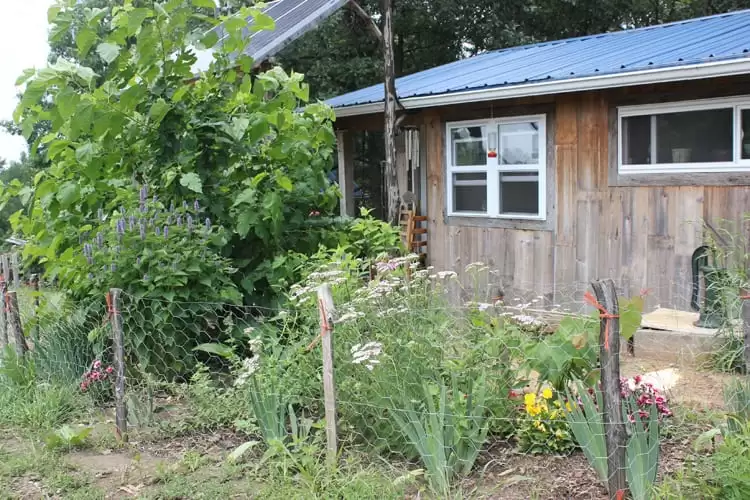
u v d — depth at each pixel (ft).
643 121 22.74
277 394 13.96
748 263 20.01
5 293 20.25
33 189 20.29
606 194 23.86
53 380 18.48
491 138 27.30
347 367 14.07
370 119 33.01
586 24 71.92
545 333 15.56
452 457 12.21
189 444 14.76
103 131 18.38
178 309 17.61
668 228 22.35
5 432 16.05
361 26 54.60
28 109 19.40
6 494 12.68
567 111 24.66
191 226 18.29
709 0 69.56
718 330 18.37
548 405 13.25
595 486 11.67
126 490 12.69
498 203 27.32
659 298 22.70
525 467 12.57
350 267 19.01
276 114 20.53
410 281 17.33
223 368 18.54
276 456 13.28
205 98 20.33
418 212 30.40
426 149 29.99
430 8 67.31
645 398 13.17
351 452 13.12
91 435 15.48
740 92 20.27
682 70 19.93
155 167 20.02
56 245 19.94
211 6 19.51
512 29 68.85
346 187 35.01
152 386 16.81
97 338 18.22
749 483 10.09
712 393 16.01
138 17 18.08
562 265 25.30
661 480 11.43
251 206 19.92
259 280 20.65
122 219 17.97
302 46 59.62
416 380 13.33
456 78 30.71
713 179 21.20
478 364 13.57
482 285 27.86
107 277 17.93
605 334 10.61
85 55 19.56
